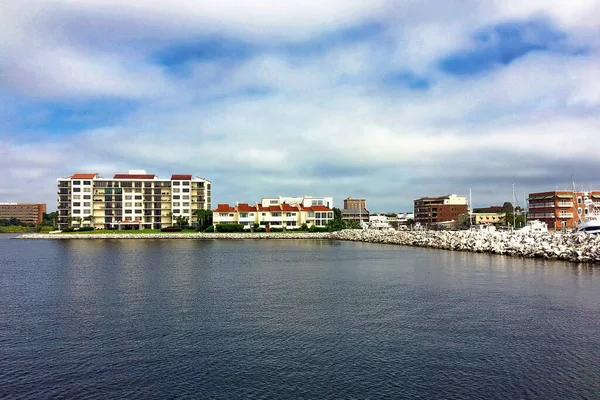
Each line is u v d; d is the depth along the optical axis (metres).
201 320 39.91
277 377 27.47
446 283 58.81
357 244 153.25
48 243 163.62
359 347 32.47
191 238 189.88
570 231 136.62
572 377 27.34
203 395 25.31
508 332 35.69
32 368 29.05
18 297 51.22
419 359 30.16
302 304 46.31
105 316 41.59
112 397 25.19
